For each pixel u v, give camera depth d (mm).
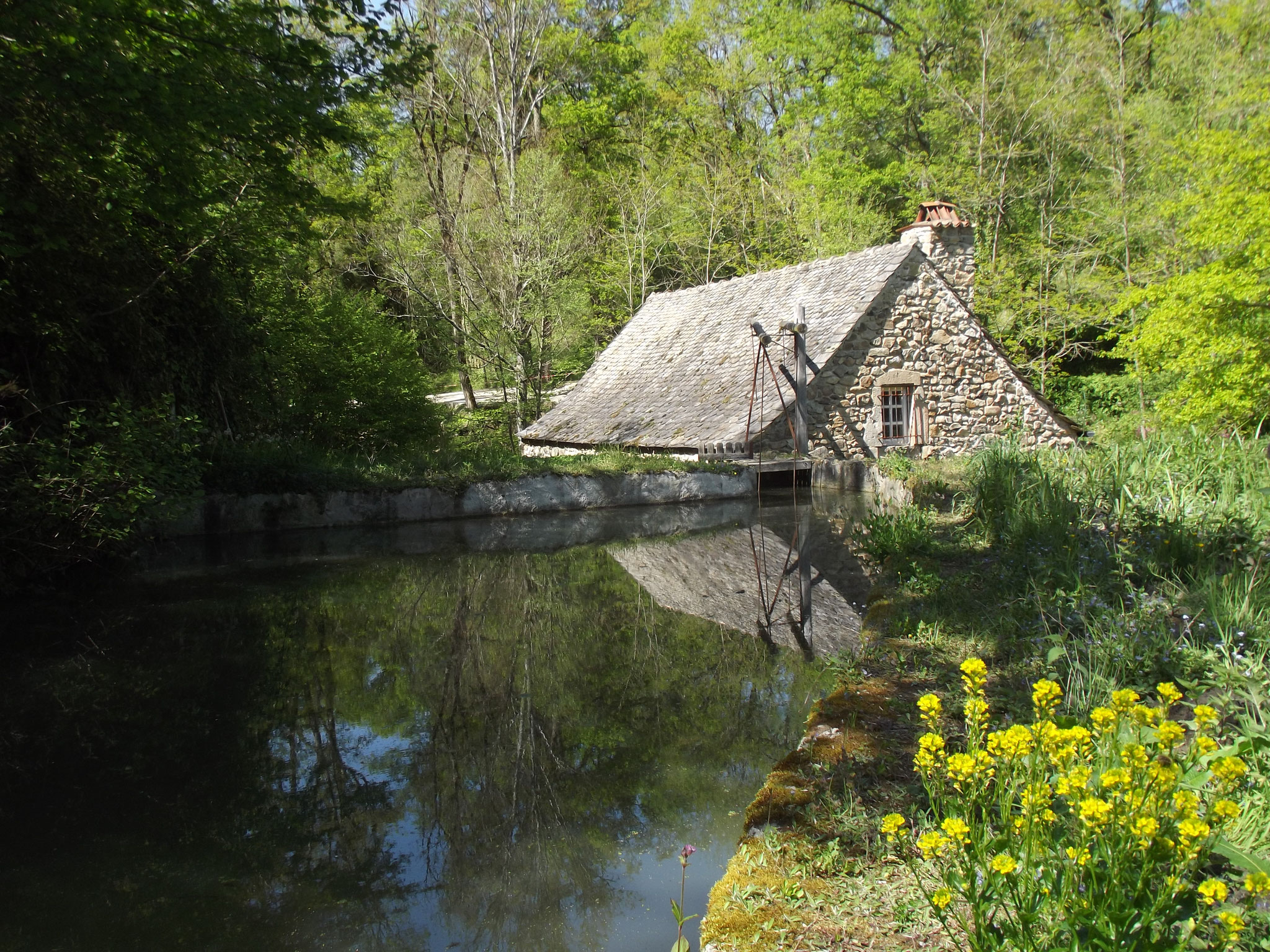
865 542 10516
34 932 3754
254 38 10141
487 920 3781
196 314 14008
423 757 5496
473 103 28531
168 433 11375
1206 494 8977
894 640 6195
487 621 8578
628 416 20047
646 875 4094
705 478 16531
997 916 3016
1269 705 4211
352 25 11016
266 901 3979
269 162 11023
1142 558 7102
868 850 3551
